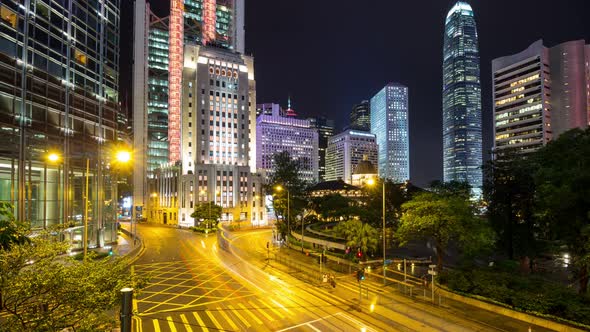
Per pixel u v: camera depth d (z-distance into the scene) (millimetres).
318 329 23625
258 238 78125
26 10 42719
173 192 123188
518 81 162000
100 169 56188
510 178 44125
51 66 46281
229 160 126438
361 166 174125
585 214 25703
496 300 27422
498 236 44031
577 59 150000
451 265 44500
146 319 25578
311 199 95688
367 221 62406
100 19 56969
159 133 158000
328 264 46375
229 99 128625
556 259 47531
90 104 54031
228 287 34844
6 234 10672
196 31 160500
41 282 11570
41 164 44188
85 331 12203
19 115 41344
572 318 22984
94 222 54656
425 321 24953
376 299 30359
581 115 147375
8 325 11492
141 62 152125
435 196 35656
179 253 56188
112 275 14570
